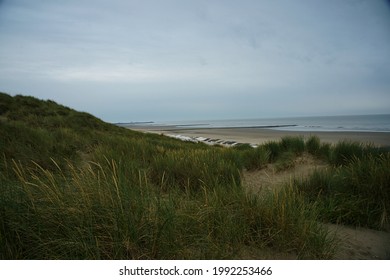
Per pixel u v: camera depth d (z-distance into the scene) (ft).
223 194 9.87
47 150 17.52
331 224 10.15
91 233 6.29
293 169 18.86
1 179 8.63
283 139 24.47
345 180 12.58
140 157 19.69
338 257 7.57
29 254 6.17
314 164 19.29
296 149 21.74
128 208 7.21
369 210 10.39
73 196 7.49
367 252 8.09
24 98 53.42
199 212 7.90
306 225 7.76
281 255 7.30
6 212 6.70
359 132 109.81
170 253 6.53
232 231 7.45
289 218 7.88
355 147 18.49
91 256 6.07
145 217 7.02
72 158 16.98
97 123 54.19
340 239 8.25
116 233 6.52
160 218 7.07
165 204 7.74
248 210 8.43
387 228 9.86
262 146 23.85
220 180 13.84
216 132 171.63
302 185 13.30
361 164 13.24
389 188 10.93
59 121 40.57
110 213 6.86
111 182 8.66
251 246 7.45
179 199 9.17
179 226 7.24
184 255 6.57
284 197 8.81
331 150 19.86
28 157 15.06
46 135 23.32
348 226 10.00
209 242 6.91
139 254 6.53
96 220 6.93
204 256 6.59
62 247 6.19
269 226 7.90
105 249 6.49
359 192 11.56
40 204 7.24
